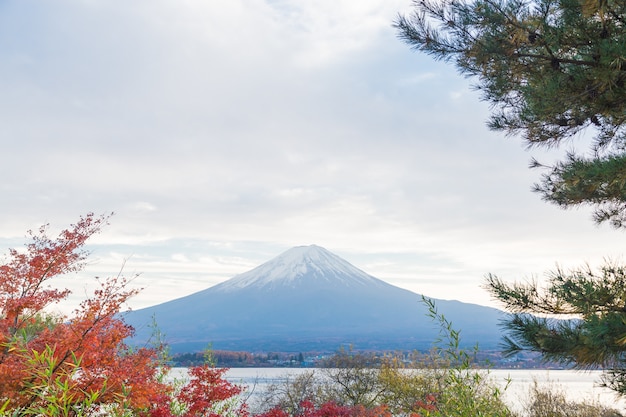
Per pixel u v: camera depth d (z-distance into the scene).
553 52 7.94
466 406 5.04
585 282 7.37
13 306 6.23
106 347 6.16
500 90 8.68
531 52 7.98
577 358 7.47
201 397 6.90
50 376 4.34
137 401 5.85
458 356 4.93
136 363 6.33
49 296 6.39
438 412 5.38
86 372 5.54
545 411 10.88
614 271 7.51
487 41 7.82
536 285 7.92
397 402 16.19
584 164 8.24
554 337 7.46
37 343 5.93
